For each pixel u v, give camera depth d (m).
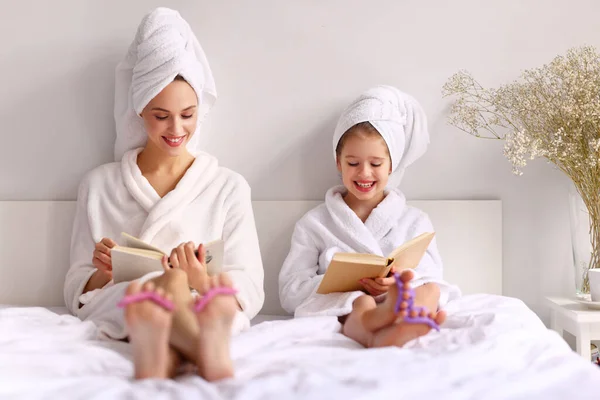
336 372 1.07
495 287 2.10
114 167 1.98
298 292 1.85
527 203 2.14
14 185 2.14
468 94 2.13
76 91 2.13
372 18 2.13
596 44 2.12
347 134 1.91
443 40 2.13
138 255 1.53
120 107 2.01
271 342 1.40
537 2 2.12
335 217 1.95
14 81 2.13
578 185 1.98
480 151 2.14
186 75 1.83
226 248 1.88
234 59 2.14
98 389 0.98
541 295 2.15
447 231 2.11
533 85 2.05
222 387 1.02
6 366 1.11
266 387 0.99
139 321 1.08
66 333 1.39
